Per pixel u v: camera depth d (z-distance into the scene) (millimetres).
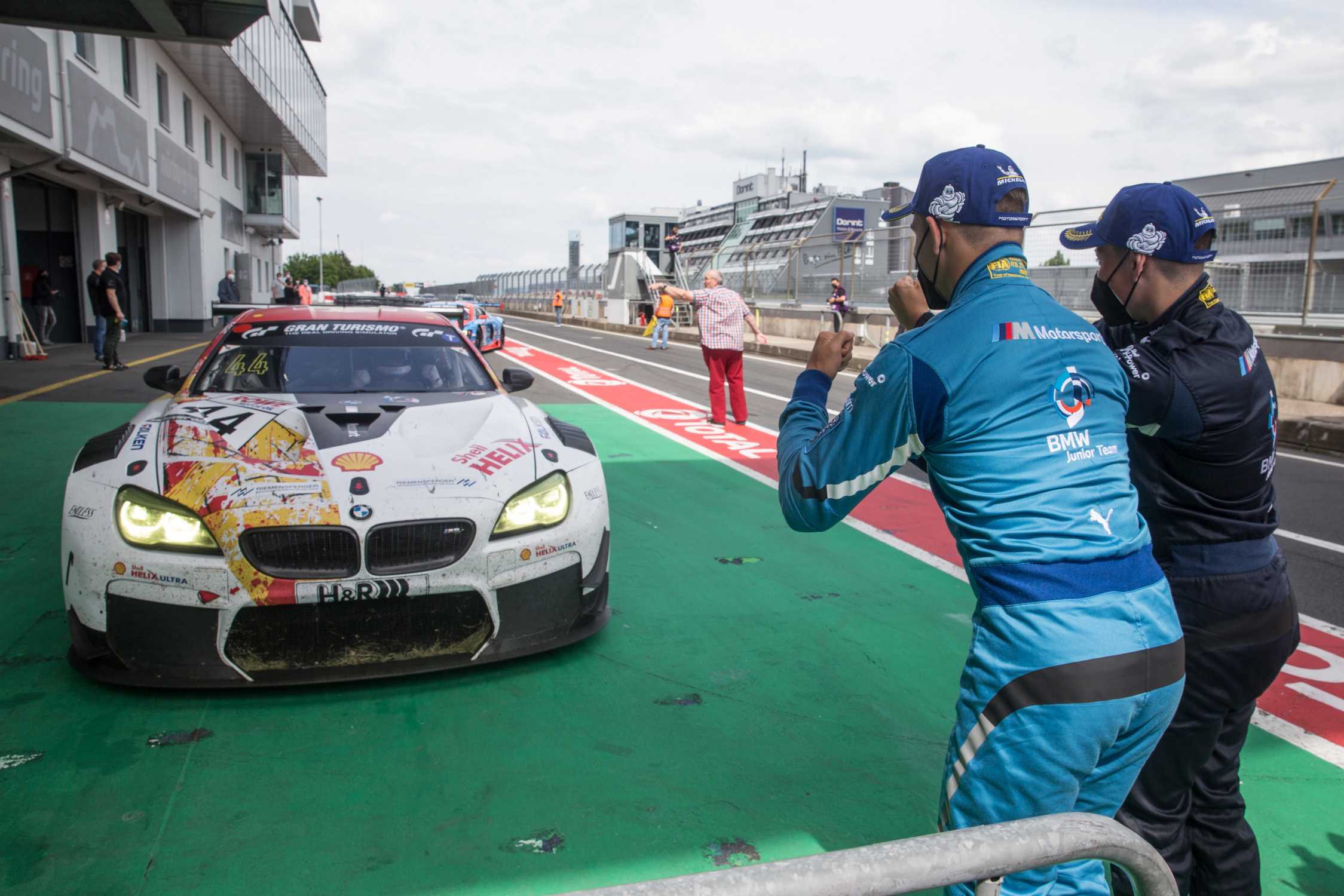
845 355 1718
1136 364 1657
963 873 955
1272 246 12586
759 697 3146
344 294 14242
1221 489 1691
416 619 2963
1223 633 1701
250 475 2994
